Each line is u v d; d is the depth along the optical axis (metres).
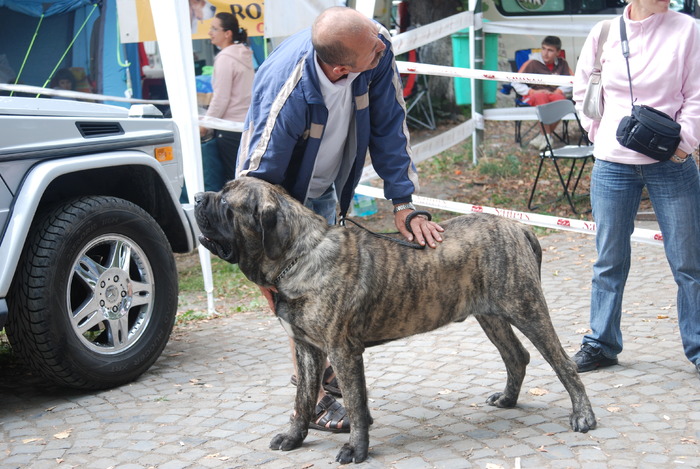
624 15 3.99
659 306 5.31
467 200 9.02
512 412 3.73
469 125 10.20
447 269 3.30
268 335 5.43
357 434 3.27
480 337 4.93
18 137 4.05
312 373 3.43
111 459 3.48
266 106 3.22
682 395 3.79
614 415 3.60
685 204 3.95
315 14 7.65
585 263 6.70
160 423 3.89
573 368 3.45
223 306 6.40
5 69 8.77
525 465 3.13
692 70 3.82
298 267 3.13
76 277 4.44
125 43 8.23
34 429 3.89
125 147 4.63
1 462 3.50
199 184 5.89
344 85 3.18
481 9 9.84
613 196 4.06
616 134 3.89
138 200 4.92
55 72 8.88
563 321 5.18
